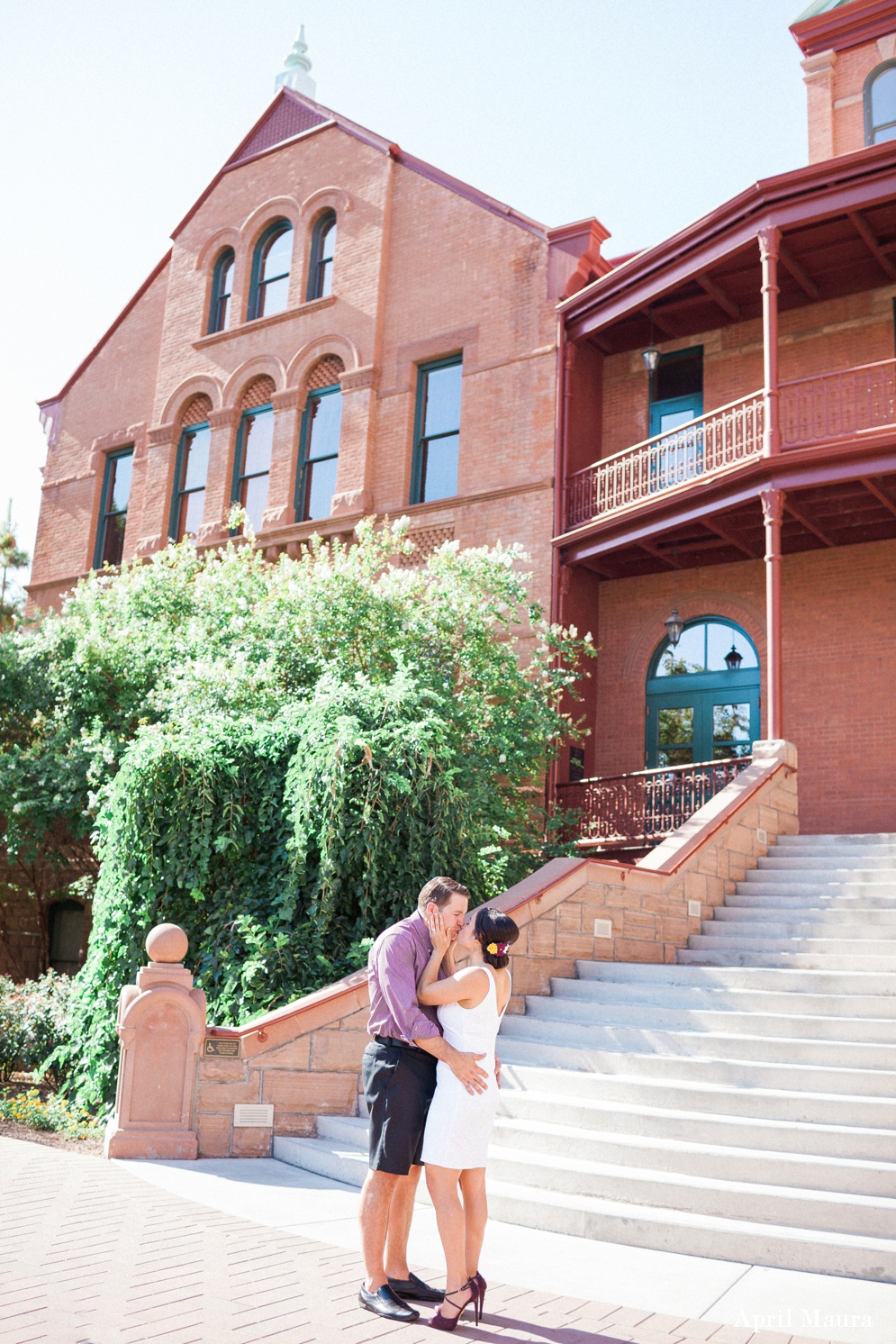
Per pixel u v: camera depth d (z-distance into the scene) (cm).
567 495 1599
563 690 1558
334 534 1778
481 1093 425
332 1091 723
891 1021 662
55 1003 998
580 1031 736
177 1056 684
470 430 1686
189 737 923
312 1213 541
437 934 447
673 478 1588
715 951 914
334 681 959
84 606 1420
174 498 2070
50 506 2283
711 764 1268
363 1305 407
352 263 1898
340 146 1977
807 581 1484
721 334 1617
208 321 2111
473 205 1783
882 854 1057
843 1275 475
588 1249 512
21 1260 434
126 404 2219
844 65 1612
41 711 1407
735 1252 497
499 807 1150
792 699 1459
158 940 698
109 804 941
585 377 1681
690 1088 623
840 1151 555
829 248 1410
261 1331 371
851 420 1451
